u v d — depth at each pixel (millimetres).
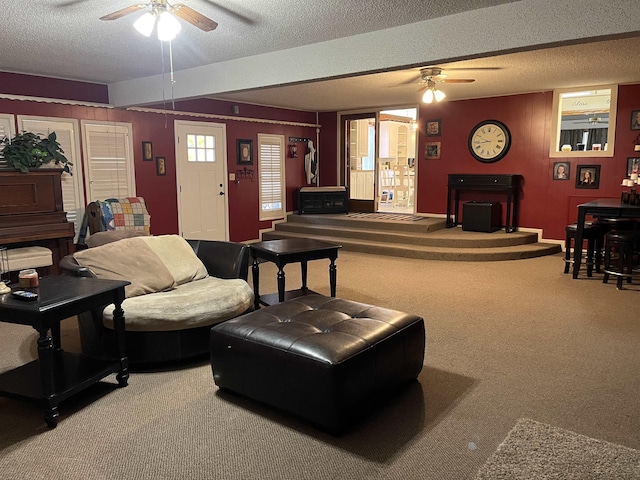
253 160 8148
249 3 3111
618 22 2822
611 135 6602
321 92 6883
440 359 3197
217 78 4898
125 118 6312
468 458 2111
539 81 6191
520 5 3131
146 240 3686
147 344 3027
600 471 1984
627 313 4172
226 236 7812
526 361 3156
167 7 2842
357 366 2309
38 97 5473
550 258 6672
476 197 7871
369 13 3340
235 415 2510
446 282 5352
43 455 2174
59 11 3209
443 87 6688
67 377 2617
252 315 2777
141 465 2092
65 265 3232
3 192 4777
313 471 2037
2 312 2402
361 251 7258
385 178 11805
